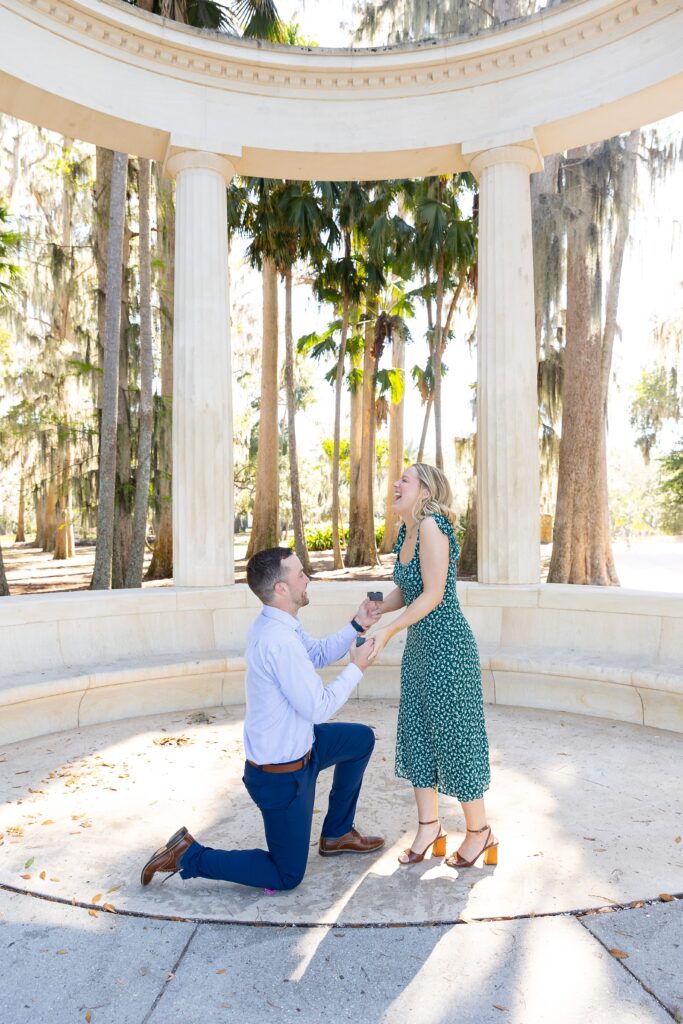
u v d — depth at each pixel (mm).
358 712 5512
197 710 5648
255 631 2795
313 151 6449
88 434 15961
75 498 16672
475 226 15594
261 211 15469
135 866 3014
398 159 6602
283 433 37219
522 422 6129
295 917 2590
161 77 6121
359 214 16375
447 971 2242
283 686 2648
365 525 21141
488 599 5980
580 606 5656
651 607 5363
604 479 14352
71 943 2441
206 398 6227
